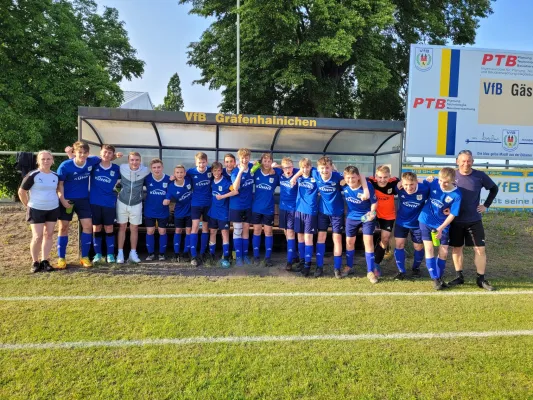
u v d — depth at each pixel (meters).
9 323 3.48
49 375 2.66
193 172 5.80
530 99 10.23
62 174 5.20
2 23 12.73
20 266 5.36
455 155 10.20
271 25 14.79
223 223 5.80
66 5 15.58
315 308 4.02
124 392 2.49
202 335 3.32
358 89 19.03
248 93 17.28
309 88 17.38
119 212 5.64
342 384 2.63
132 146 7.62
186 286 4.70
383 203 5.43
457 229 4.89
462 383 2.66
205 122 5.94
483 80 10.10
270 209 5.82
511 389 2.61
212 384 2.59
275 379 2.67
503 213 9.95
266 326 3.53
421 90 10.04
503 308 4.09
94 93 14.55
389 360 2.96
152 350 3.02
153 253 6.00
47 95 13.05
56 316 3.65
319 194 5.45
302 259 5.78
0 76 12.79
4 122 12.30
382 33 17.64
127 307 3.92
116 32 21.56
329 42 14.18
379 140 7.72
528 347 3.20
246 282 4.95
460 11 18.62
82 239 5.49
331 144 7.98
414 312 3.95
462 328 3.56
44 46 13.31
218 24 17.62
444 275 5.48
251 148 7.99
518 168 10.36
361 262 6.16
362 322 3.67
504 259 6.47
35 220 5.01
